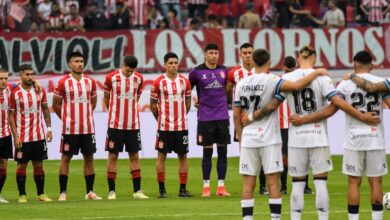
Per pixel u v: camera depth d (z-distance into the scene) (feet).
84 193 128.06
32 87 118.62
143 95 176.55
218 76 121.70
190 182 140.15
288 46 186.80
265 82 84.12
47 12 197.26
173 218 96.48
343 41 188.03
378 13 201.46
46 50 181.27
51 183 139.85
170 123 120.98
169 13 200.64
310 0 204.33
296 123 86.02
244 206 84.84
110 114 121.08
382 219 87.97
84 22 197.67
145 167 160.97
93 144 119.55
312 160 85.92
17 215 100.07
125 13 196.44
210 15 199.11
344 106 84.99
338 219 96.02
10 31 190.90
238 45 185.26
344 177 143.74
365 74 87.10
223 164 121.29
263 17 201.46
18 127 117.50
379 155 86.53
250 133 84.64
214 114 120.98
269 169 84.12
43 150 118.52
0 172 119.34
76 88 118.52
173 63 121.80
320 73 85.30
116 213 100.78
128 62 120.47
